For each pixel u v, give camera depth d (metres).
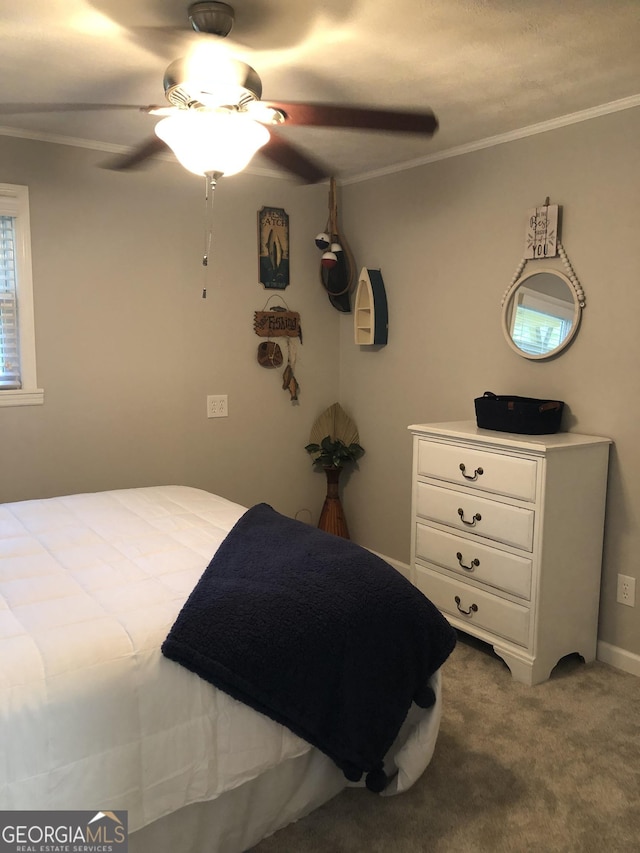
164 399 3.36
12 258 2.93
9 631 1.39
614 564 2.66
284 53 2.05
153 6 1.75
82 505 2.44
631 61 2.13
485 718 2.29
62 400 3.07
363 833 1.75
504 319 2.94
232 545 1.89
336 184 3.79
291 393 3.78
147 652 1.38
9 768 1.20
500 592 2.60
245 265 3.55
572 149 2.65
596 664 2.70
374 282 3.54
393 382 3.60
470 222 3.09
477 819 1.80
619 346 2.56
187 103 1.87
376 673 1.65
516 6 1.77
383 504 3.73
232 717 1.47
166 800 1.39
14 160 2.85
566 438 2.57
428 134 2.02
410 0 1.73
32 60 2.12
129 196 3.15
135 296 3.22
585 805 1.86
